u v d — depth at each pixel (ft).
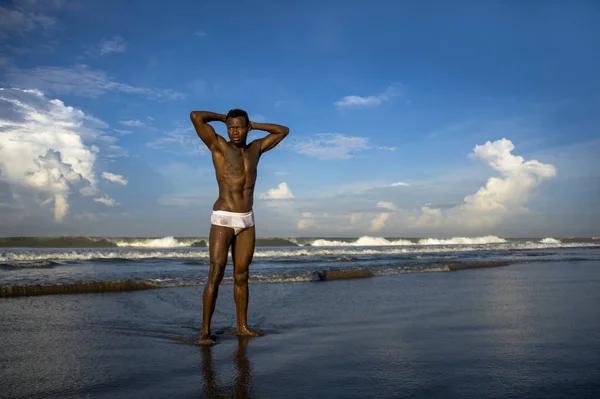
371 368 11.41
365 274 38.86
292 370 11.32
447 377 10.56
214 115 15.48
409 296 25.95
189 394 9.54
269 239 151.02
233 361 12.25
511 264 53.31
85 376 10.86
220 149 15.44
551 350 13.08
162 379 10.64
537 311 20.33
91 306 21.95
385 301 24.03
